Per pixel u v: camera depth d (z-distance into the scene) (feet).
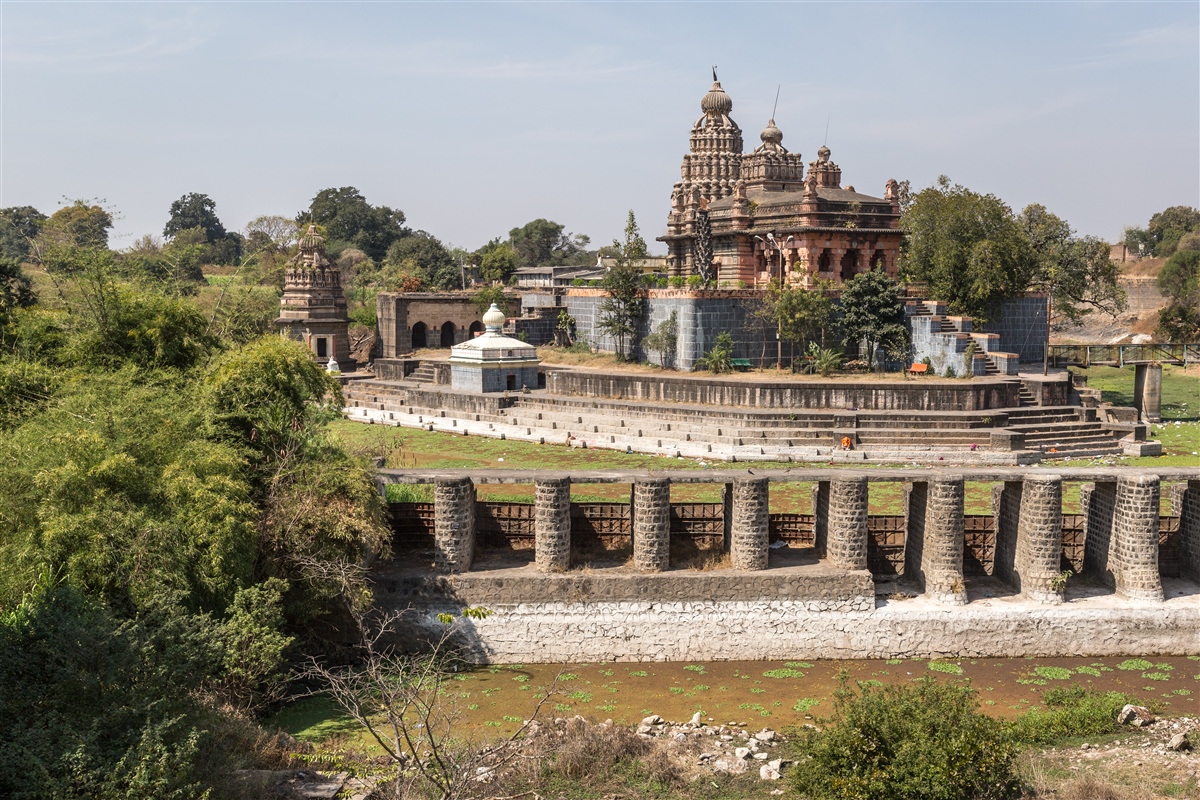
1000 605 90.12
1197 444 171.94
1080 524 101.45
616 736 69.92
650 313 209.87
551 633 88.12
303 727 74.54
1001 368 191.21
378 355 284.61
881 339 194.90
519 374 207.31
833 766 61.72
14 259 160.86
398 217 599.16
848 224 214.07
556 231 614.75
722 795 63.62
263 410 89.86
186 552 74.23
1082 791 60.75
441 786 56.70
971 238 218.38
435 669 84.17
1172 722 74.38
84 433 76.89
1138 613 89.35
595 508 99.40
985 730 62.39
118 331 99.66
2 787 50.98
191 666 63.26
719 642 88.48
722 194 251.19
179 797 53.21
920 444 160.66
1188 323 333.21
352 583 81.51
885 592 92.94
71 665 57.67
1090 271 244.63
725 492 97.04
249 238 437.17
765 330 201.77
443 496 89.10
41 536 72.54
